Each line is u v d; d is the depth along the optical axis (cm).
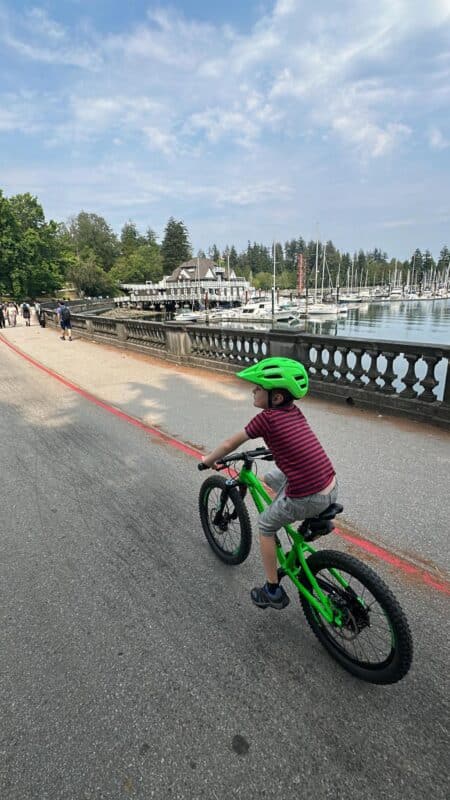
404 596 277
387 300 12088
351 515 370
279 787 174
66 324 1864
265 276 14338
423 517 363
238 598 284
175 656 239
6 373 1150
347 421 618
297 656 238
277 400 224
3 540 357
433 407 581
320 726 198
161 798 171
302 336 760
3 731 200
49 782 178
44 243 6619
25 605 282
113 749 191
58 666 235
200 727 200
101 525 375
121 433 616
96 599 285
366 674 214
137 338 1402
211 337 1038
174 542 347
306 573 231
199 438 584
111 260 11762
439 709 205
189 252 13075
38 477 477
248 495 411
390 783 174
